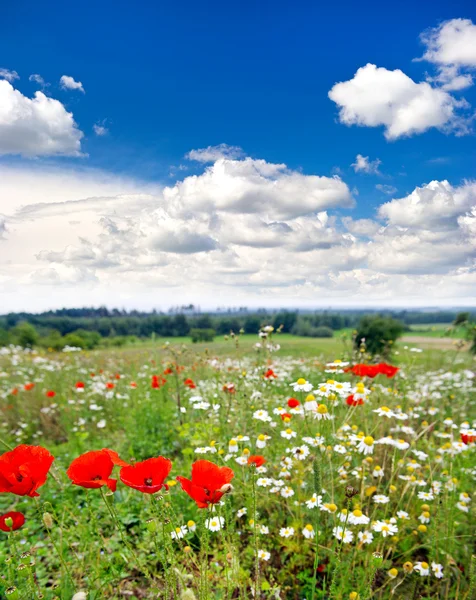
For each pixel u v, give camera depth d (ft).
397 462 11.09
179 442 15.38
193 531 8.00
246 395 13.34
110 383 22.97
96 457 5.97
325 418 8.05
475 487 10.98
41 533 10.67
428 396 17.30
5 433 19.40
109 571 7.47
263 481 9.93
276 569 9.16
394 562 9.21
